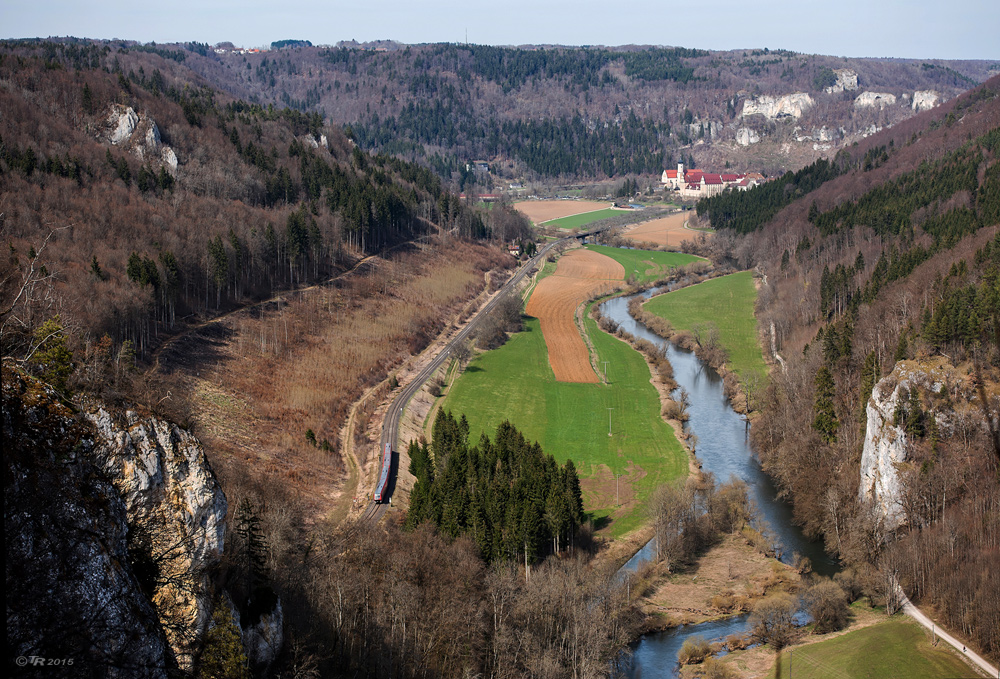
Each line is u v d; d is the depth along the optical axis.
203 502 57.34
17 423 48.09
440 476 129.88
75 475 50.34
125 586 50.16
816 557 122.75
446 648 86.12
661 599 111.81
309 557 89.81
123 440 53.94
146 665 50.19
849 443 142.00
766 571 118.00
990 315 136.25
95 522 50.12
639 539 127.75
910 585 109.75
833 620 105.56
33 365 53.38
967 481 119.69
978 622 99.12
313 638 76.25
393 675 81.88
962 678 92.19
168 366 157.50
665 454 160.00
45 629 45.50
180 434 58.31
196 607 55.66
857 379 153.88
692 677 94.06
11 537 45.06
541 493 121.50
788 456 145.50
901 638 100.44
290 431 150.00
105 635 48.03
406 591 87.88
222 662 56.62
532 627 94.69
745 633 104.12
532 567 112.94
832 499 125.44
